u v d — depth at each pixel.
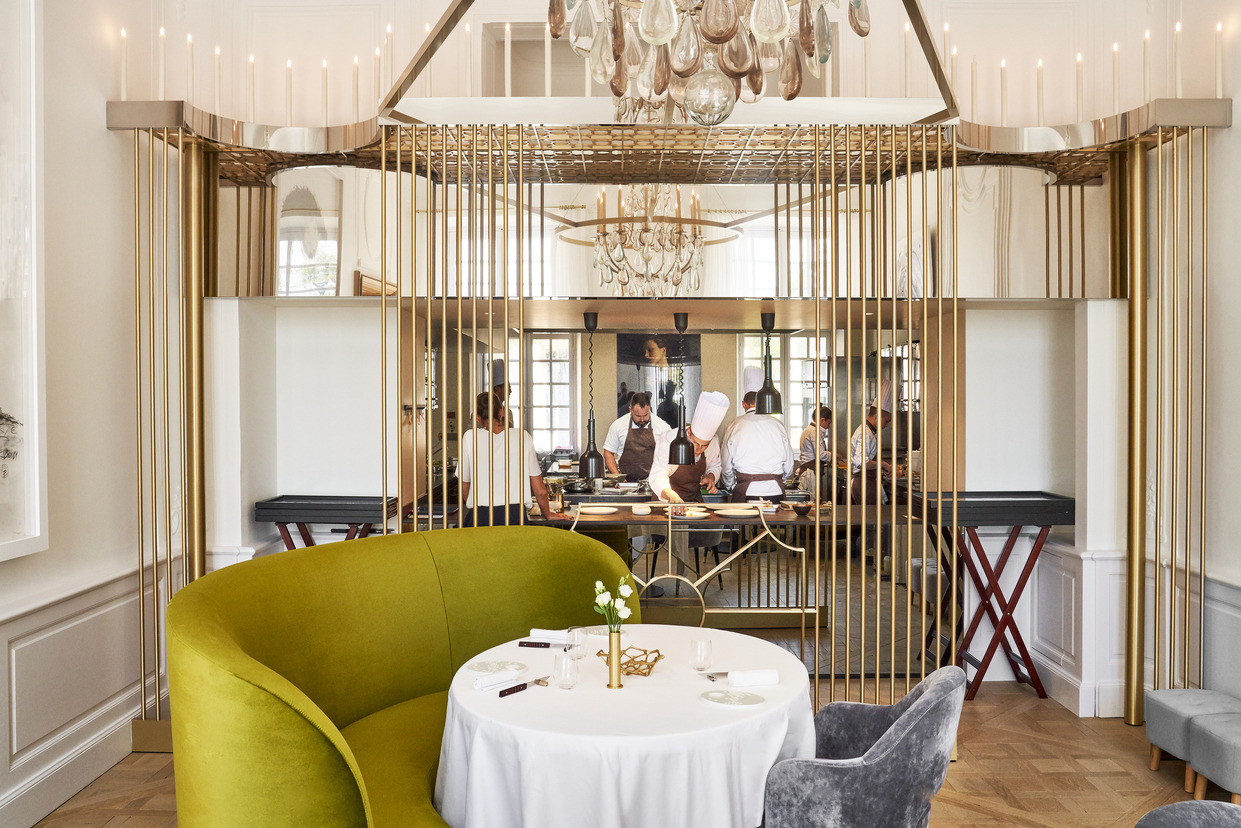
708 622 5.66
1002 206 4.46
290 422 5.06
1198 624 4.11
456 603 3.62
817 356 4.10
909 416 3.99
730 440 6.05
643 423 6.53
